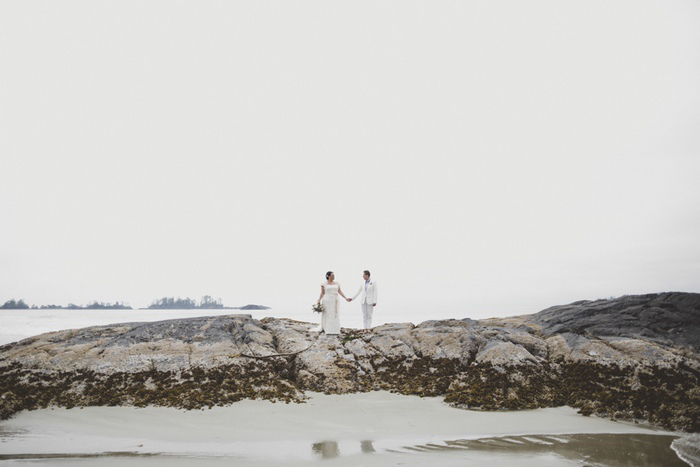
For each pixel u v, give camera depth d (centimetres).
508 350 1212
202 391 1062
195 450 756
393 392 1146
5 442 784
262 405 1028
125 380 1089
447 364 1234
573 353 1194
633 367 1066
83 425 884
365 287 1659
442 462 689
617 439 812
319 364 1241
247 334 1385
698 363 1029
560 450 748
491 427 893
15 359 1144
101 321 7162
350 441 811
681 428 867
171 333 1320
